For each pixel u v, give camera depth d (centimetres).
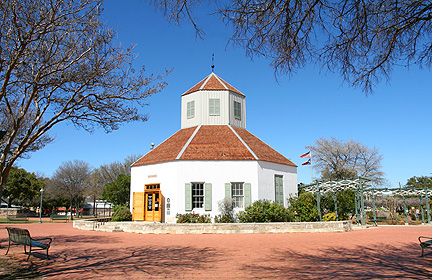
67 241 1712
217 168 2577
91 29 1020
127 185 4112
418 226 2822
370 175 5334
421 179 6856
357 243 1555
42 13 931
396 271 926
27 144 1030
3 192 5566
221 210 2470
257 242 1605
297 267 988
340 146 5481
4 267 1002
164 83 1183
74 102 1105
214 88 3206
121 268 988
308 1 640
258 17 662
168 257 1187
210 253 1273
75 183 5394
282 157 3045
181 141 2861
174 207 2505
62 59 1022
